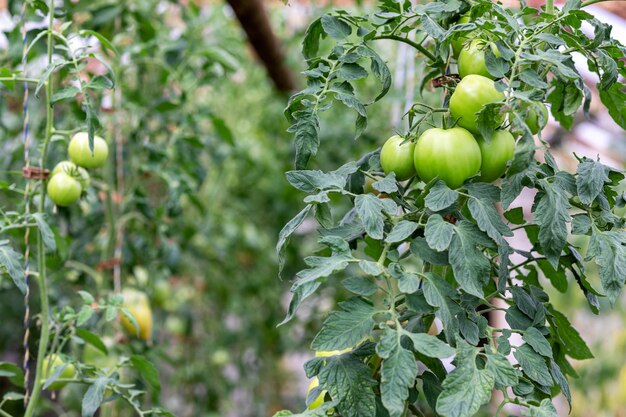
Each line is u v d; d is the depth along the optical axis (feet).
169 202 7.25
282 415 3.01
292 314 2.95
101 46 6.87
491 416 7.86
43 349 4.76
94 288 7.50
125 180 7.79
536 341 3.18
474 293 2.97
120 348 6.56
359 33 3.71
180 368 10.46
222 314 11.74
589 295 3.59
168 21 9.83
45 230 4.50
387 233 3.38
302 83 10.50
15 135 7.93
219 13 9.60
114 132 7.22
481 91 3.26
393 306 3.04
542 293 3.62
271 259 11.46
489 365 2.94
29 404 4.71
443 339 3.34
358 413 3.06
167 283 8.51
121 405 7.86
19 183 6.39
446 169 3.25
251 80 11.66
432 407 3.37
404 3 3.63
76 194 4.92
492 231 3.07
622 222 3.38
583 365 12.07
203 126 9.86
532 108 3.12
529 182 3.27
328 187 3.30
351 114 10.14
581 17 3.42
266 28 8.01
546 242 3.14
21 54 6.20
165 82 7.67
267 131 11.70
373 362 3.49
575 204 3.48
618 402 11.66
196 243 10.34
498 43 3.31
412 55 6.73
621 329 12.38
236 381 11.97
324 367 3.17
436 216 3.09
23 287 4.23
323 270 2.95
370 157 3.86
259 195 11.69
